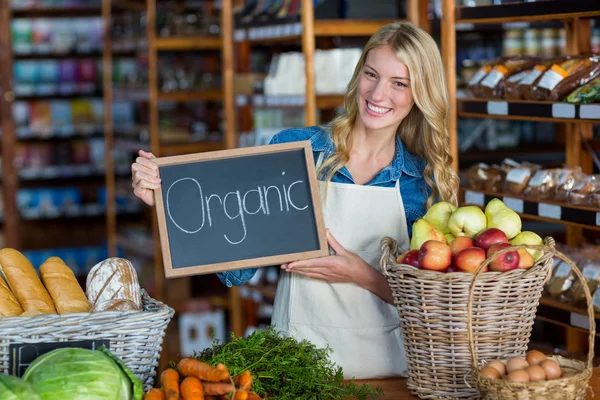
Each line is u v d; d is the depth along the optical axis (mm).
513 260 1849
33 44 7730
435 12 4176
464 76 4297
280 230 2158
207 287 6129
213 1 6191
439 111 2314
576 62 3105
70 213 7875
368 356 2379
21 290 2045
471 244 1945
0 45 7492
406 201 2432
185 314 5637
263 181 2174
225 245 2137
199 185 2160
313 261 2242
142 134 6367
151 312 1882
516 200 3201
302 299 2391
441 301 1871
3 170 7574
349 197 2363
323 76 4473
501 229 1991
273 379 1919
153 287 6301
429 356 1935
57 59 7840
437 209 2123
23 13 7715
